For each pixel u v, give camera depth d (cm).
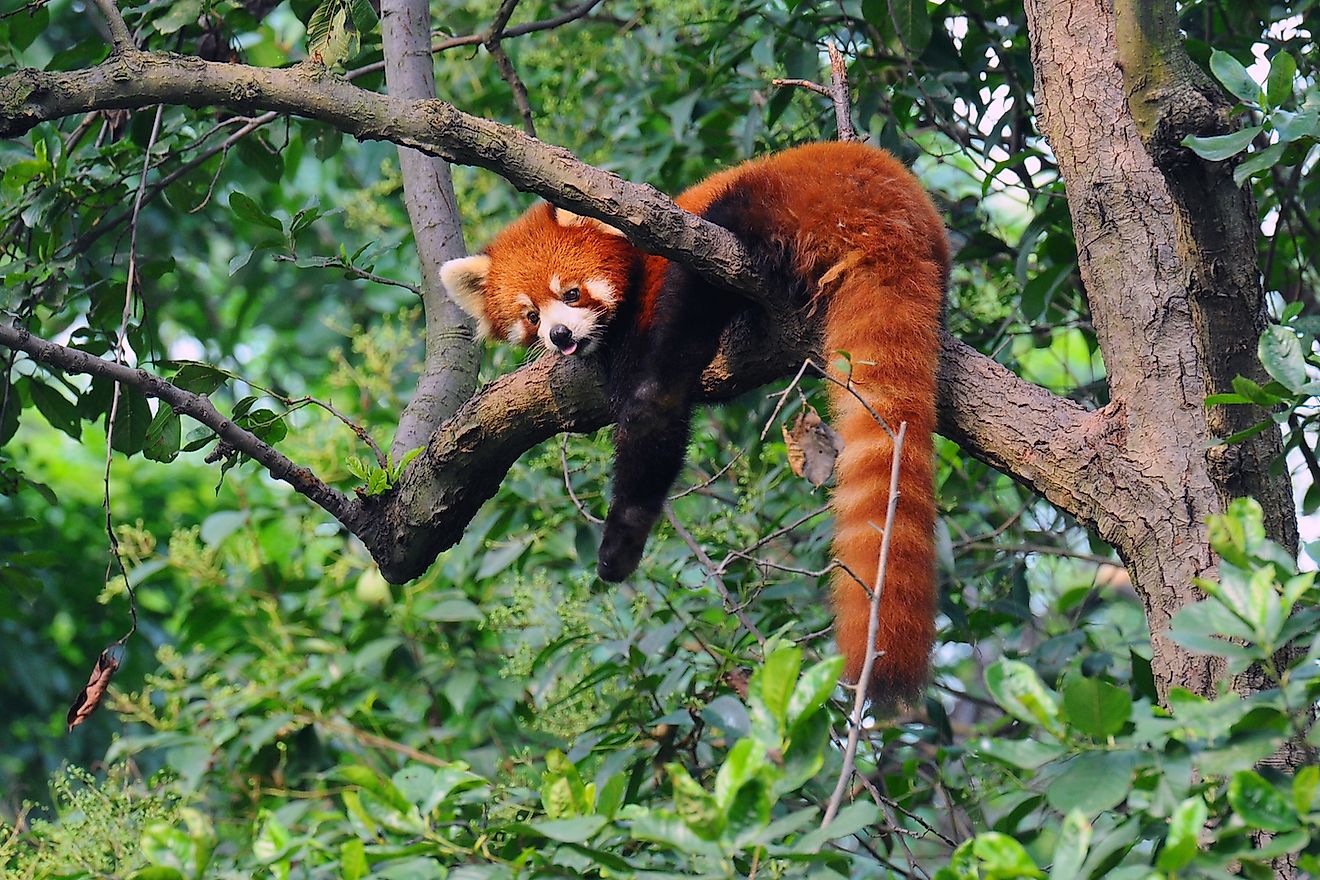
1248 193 602
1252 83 551
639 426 762
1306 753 510
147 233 1647
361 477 729
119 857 658
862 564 591
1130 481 582
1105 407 605
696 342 747
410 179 887
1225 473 574
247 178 1609
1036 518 1035
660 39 1123
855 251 679
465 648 1033
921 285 672
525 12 1243
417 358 1197
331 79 609
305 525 1068
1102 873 396
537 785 774
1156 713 409
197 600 1081
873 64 990
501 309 858
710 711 725
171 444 703
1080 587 1028
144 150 986
